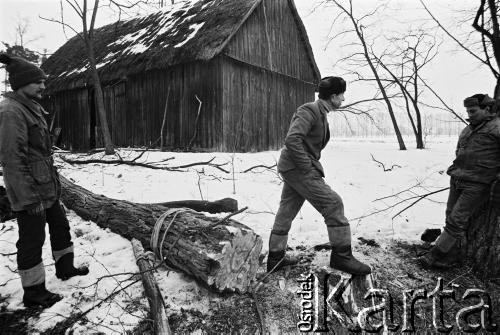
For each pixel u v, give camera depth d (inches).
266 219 185.2
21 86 108.0
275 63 514.6
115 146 538.6
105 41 617.6
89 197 177.5
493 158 133.8
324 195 121.6
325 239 160.7
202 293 116.8
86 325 103.0
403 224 187.0
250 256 120.1
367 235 169.9
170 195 229.9
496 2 211.5
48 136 119.0
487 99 137.7
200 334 105.7
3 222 175.5
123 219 150.6
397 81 599.8
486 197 138.0
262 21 488.4
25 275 109.4
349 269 124.7
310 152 125.9
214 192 237.9
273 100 515.8
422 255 152.0
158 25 530.3
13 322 106.4
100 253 140.5
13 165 103.0
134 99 508.7
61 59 690.8
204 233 117.6
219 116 424.2
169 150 466.9
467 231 146.2
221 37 396.8
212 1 498.6
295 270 135.2
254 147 476.4
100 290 117.2
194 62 442.0
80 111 594.6
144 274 114.3
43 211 110.6
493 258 137.6
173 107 463.5
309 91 610.2
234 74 443.8
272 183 269.4
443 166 370.9
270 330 112.0
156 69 471.2
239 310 114.3
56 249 122.2
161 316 101.8
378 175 325.1
